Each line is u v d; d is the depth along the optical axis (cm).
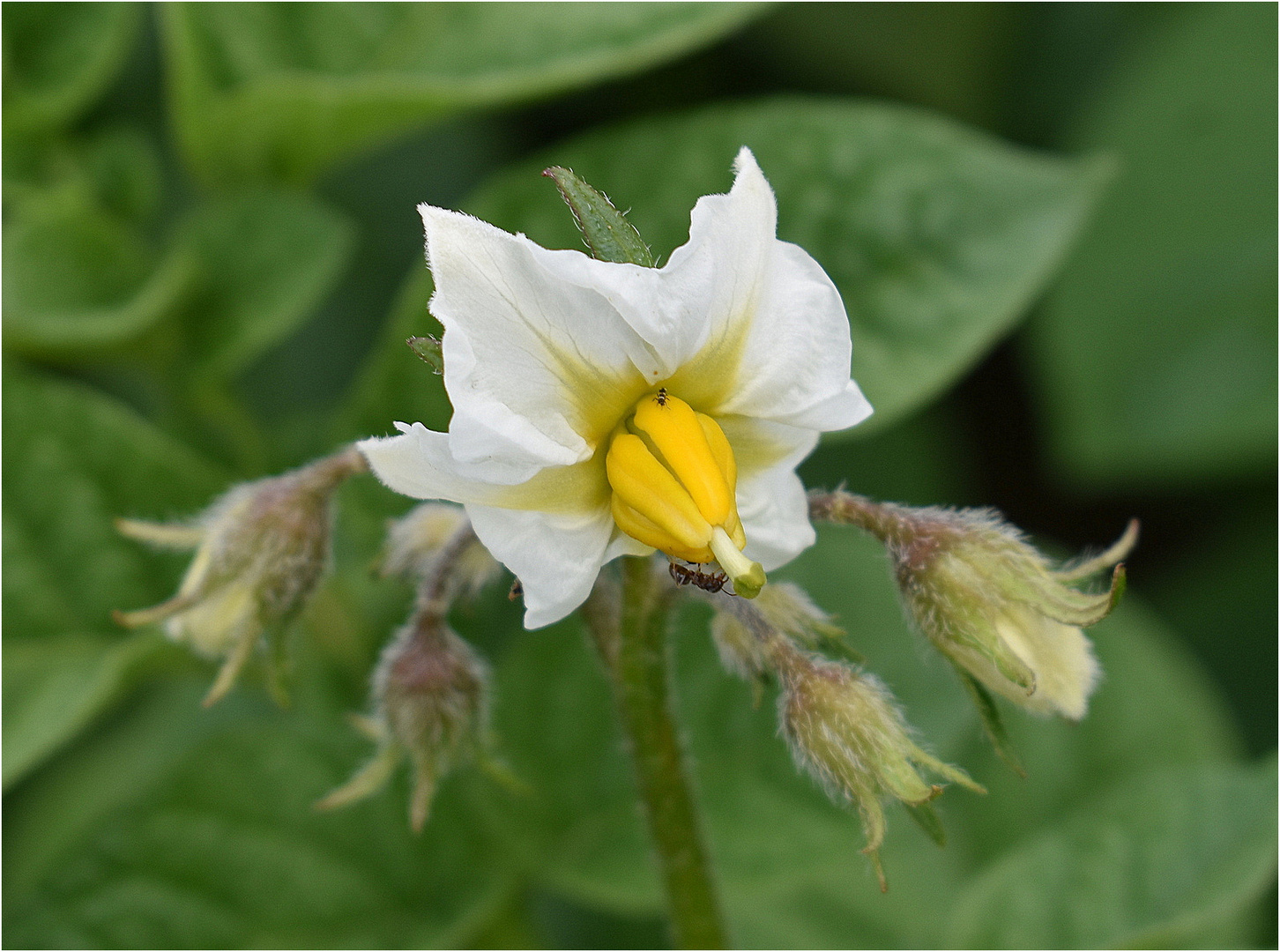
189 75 22
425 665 19
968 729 21
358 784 19
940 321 22
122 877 21
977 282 22
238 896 21
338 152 23
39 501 22
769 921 23
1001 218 22
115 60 23
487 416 17
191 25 23
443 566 19
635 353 17
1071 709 18
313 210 23
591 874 21
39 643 22
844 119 22
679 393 18
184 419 23
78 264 23
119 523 19
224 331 23
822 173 22
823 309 17
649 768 19
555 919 23
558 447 17
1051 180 22
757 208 17
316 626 22
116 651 22
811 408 17
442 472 17
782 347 17
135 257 23
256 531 19
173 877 21
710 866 19
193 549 22
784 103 22
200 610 19
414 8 23
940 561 18
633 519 17
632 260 17
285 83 22
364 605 23
